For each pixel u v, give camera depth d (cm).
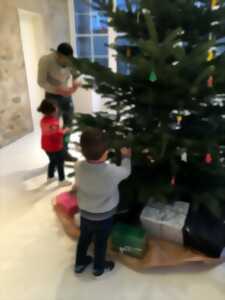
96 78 154
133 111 163
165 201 159
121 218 179
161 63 128
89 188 132
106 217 138
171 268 155
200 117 164
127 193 169
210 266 156
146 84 154
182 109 156
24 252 170
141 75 146
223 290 141
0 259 164
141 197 161
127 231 161
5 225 195
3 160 313
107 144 136
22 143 370
